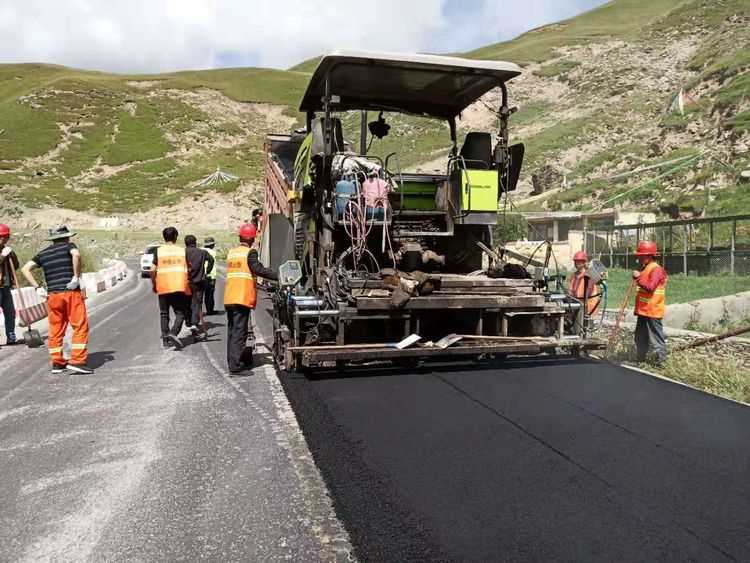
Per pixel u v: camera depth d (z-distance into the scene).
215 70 133.00
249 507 3.49
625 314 11.15
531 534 3.12
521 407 5.16
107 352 8.23
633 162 40.06
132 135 82.31
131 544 3.11
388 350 6.04
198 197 62.41
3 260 8.89
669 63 61.50
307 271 7.55
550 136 50.06
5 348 8.80
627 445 4.29
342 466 4.00
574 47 79.00
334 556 2.96
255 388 6.05
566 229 28.42
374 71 6.90
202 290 9.38
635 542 3.03
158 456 4.29
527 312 6.62
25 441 4.64
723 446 4.27
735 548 2.98
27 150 74.88
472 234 7.41
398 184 7.33
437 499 3.51
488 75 6.96
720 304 10.65
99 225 56.62
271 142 11.38
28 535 3.22
